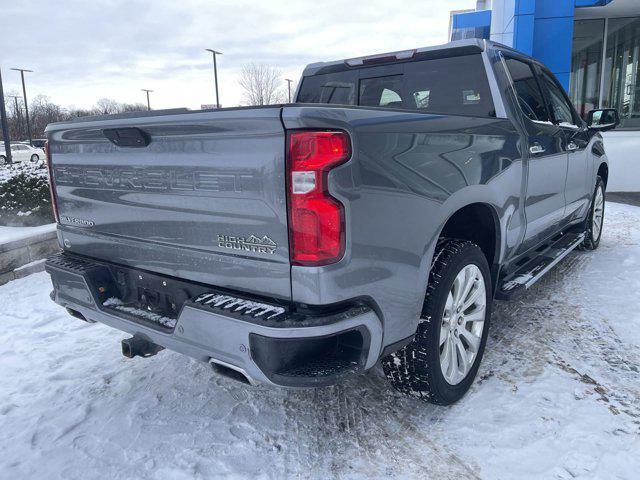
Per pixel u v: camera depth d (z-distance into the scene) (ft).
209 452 7.84
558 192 13.07
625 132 36.55
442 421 8.43
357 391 9.50
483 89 10.41
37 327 13.50
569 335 11.52
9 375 10.73
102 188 8.52
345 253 6.19
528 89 11.98
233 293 6.95
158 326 7.55
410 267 7.23
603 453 7.45
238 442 8.07
